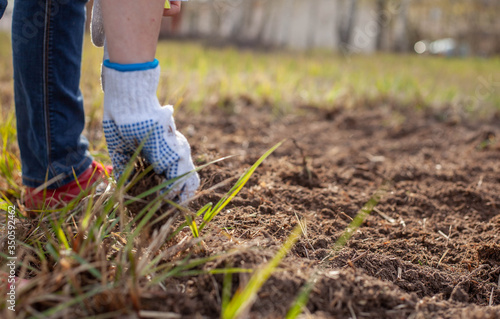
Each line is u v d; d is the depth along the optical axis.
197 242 1.30
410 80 5.36
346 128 3.72
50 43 1.47
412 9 16.67
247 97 4.41
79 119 1.65
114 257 1.28
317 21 19.08
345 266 1.45
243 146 2.93
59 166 1.60
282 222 1.70
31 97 1.52
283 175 2.25
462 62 10.89
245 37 16.88
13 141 2.18
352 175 2.49
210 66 6.28
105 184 1.67
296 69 6.84
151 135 1.15
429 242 1.77
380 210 2.05
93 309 1.06
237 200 1.84
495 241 1.77
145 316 1.05
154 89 1.16
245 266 1.20
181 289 1.18
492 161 2.89
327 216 1.89
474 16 16.61
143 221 1.15
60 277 1.04
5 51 6.29
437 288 1.46
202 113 3.75
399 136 3.56
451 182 2.45
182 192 1.25
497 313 1.26
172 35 15.48
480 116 4.35
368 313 1.19
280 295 1.15
